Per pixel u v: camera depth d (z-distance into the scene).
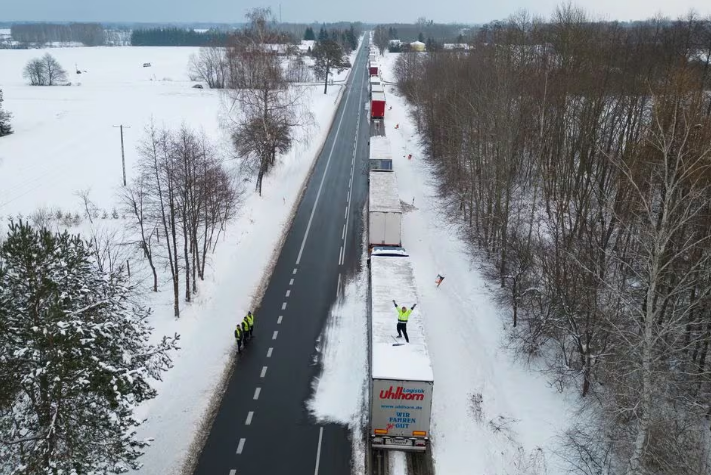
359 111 111.06
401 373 25.30
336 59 133.88
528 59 57.47
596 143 42.72
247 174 65.75
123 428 20.31
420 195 62.22
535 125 49.41
